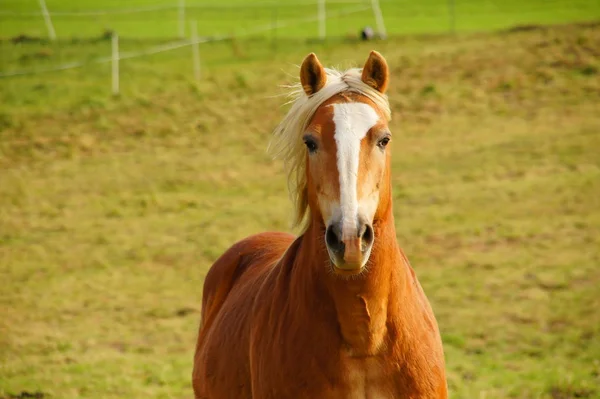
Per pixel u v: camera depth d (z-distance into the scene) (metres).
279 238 5.38
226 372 4.30
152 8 34.41
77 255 13.23
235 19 32.34
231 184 16.88
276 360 3.68
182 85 23.34
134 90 22.95
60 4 35.44
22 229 14.63
